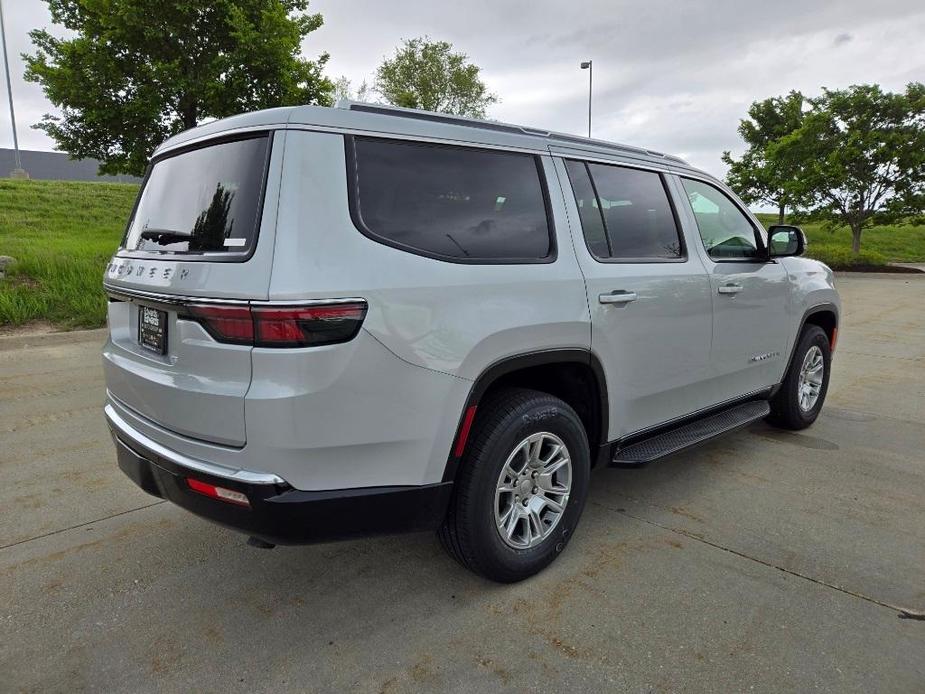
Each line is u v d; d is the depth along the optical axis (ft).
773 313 14.08
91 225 59.88
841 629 8.09
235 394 6.94
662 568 9.57
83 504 11.64
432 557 9.99
